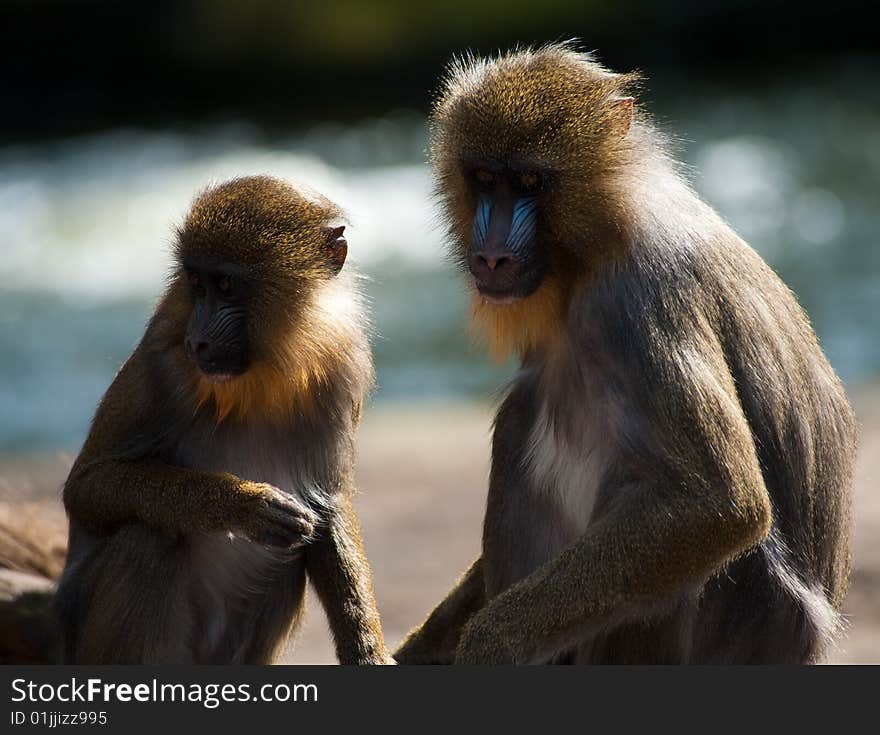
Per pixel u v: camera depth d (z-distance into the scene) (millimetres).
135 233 40562
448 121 11398
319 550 12125
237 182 12406
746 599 11203
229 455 12234
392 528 18781
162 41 56438
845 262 37781
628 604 10375
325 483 12273
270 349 11875
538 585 10508
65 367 32688
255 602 12242
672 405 10344
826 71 56438
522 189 10867
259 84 56375
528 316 10984
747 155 45656
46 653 12484
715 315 10914
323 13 58156
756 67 57719
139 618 11422
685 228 11016
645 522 10305
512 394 11836
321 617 17141
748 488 10320
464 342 34125
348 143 49312
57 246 39875
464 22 59031
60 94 54938
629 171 10797
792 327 11688
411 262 39250
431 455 22547
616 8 59875
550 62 11344
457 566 17281
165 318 12109
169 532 11516
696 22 59562
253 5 57188
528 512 11688
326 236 12273
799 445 11375
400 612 15719
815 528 11555
